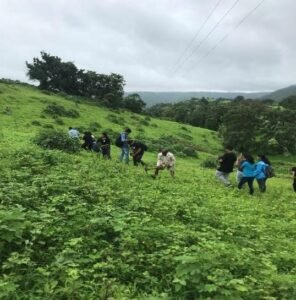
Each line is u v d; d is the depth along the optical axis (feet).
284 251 29.96
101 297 19.97
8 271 22.12
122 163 82.17
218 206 45.78
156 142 184.75
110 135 185.47
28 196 35.45
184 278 20.84
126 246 26.00
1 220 24.97
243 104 286.87
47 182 42.34
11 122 166.61
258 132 263.49
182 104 471.21
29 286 20.81
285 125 264.93
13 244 24.75
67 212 32.04
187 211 39.06
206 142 254.06
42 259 24.11
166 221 35.42
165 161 69.87
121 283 22.06
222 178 69.87
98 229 28.60
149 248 26.30
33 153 65.62
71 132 103.19
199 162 154.61
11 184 38.34
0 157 62.23
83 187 41.78
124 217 31.48
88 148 101.65
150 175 67.77
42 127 167.12
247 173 65.36
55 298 19.61
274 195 65.72
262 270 24.18
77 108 242.99
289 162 245.86
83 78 331.57
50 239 26.45
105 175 57.00
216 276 21.02
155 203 40.70
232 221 38.50
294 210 52.21
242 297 20.33
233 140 252.83
